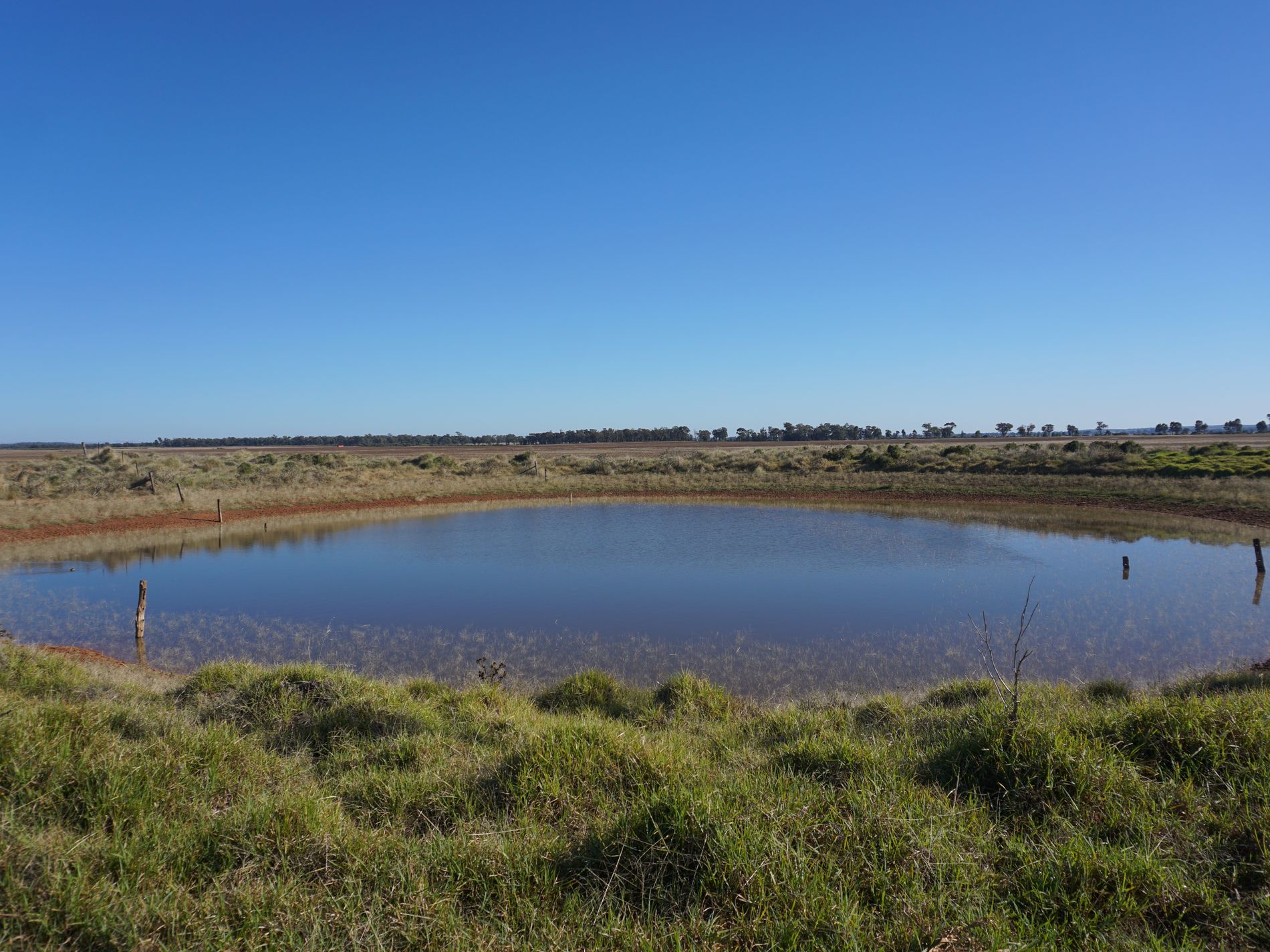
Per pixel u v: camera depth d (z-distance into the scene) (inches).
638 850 137.7
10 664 306.2
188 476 1462.8
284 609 560.4
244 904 120.3
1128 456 1546.5
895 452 1871.3
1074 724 196.1
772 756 209.9
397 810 167.3
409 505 1304.1
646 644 455.8
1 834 131.2
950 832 144.1
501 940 114.3
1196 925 115.6
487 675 388.8
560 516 1170.6
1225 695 246.7
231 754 189.8
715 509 1255.5
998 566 712.4
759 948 111.7
